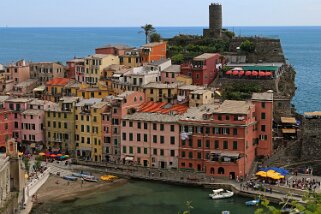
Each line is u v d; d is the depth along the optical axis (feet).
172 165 566.77
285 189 476.13
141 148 581.94
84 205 473.67
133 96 606.55
